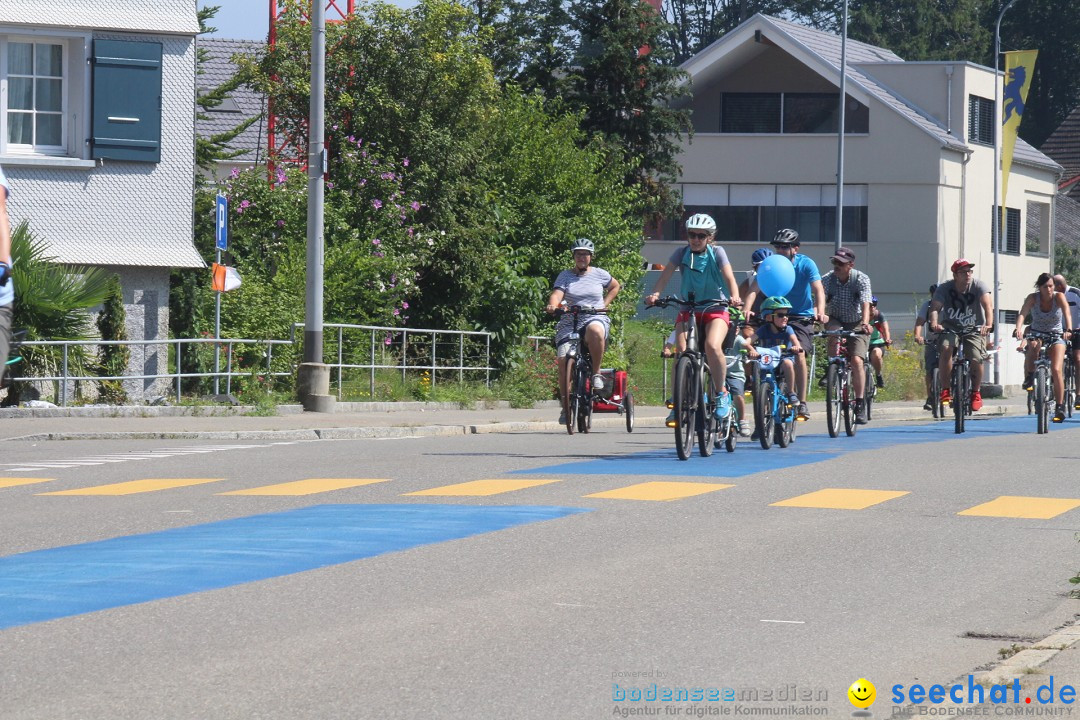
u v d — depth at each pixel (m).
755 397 53.53
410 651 22.27
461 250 95.38
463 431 67.88
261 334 82.75
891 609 25.83
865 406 69.69
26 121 79.44
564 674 21.05
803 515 36.41
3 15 78.00
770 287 53.97
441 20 100.50
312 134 74.12
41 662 21.42
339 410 76.00
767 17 172.88
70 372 72.12
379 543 31.72
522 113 112.44
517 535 32.91
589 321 63.12
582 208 109.25
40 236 79.19
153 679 20.53
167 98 81.81
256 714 18.91
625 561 29.84
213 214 100.44
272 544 31.56
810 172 176.38
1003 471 46.91
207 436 60.41
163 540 32.12
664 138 158.12
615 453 52.78
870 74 181.88
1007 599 26.91
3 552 30.59
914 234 173.88
